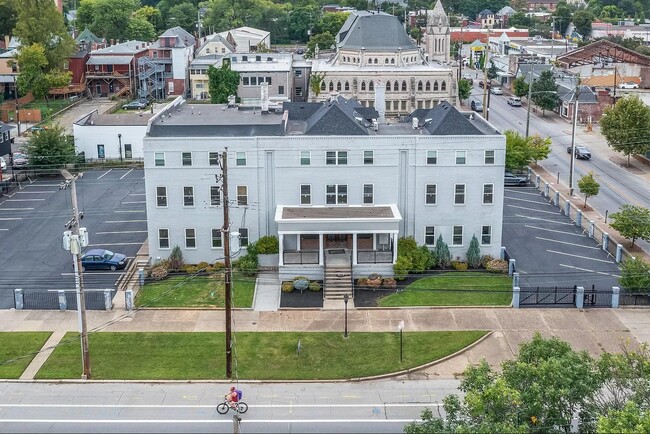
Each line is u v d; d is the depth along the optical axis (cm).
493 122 14575
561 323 6234
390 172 7312
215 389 5338
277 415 5016
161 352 5797
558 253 7775
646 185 10331
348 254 7200
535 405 3778
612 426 3528
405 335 6044
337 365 5625
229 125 7444
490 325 6200
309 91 15800
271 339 5991
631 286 6544
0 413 5031
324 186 7344
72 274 7231
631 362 4222
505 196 9819
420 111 8488
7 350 5797
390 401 5191
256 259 7269
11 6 19125
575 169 11181
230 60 15838
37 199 9650
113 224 8688
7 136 10394
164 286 6956
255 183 7288
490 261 7281
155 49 17950
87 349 5419
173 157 7200
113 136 11481
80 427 4875
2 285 6975
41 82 15788
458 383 5406
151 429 4856
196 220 7344
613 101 14475
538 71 16725
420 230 7431
